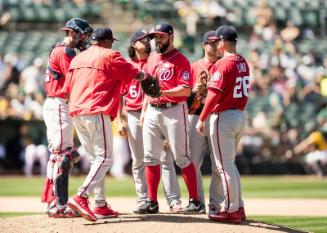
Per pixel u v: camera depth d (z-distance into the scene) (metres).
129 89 32.19
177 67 29.97
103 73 27.98
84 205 27.44
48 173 31.03
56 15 88.56
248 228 27.30
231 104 28.16
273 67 84.00
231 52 28.47
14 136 75.12
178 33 86.56
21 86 76.06
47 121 30.97
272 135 76.19
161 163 32.41
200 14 89.00
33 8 88.81
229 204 27.95
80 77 28.31
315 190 58.47
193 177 31.30
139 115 32.31
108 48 28.83
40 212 41.09
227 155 28.23
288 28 90.44
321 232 31.77
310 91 82.69
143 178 32.66
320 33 92.69
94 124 27.83
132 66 28.02
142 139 32.28
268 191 57.44
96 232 26.11
